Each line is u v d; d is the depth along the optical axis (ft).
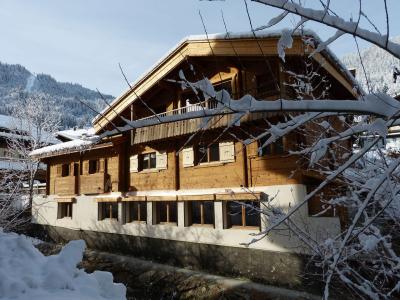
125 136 45.21
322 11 5.35
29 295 10.76
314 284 25.45
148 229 40.22
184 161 37.91
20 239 14.79
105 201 46.60
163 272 34.35
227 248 32.14
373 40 5.35
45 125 82.17
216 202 33.83
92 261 41.68
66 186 53.83
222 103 5.78
